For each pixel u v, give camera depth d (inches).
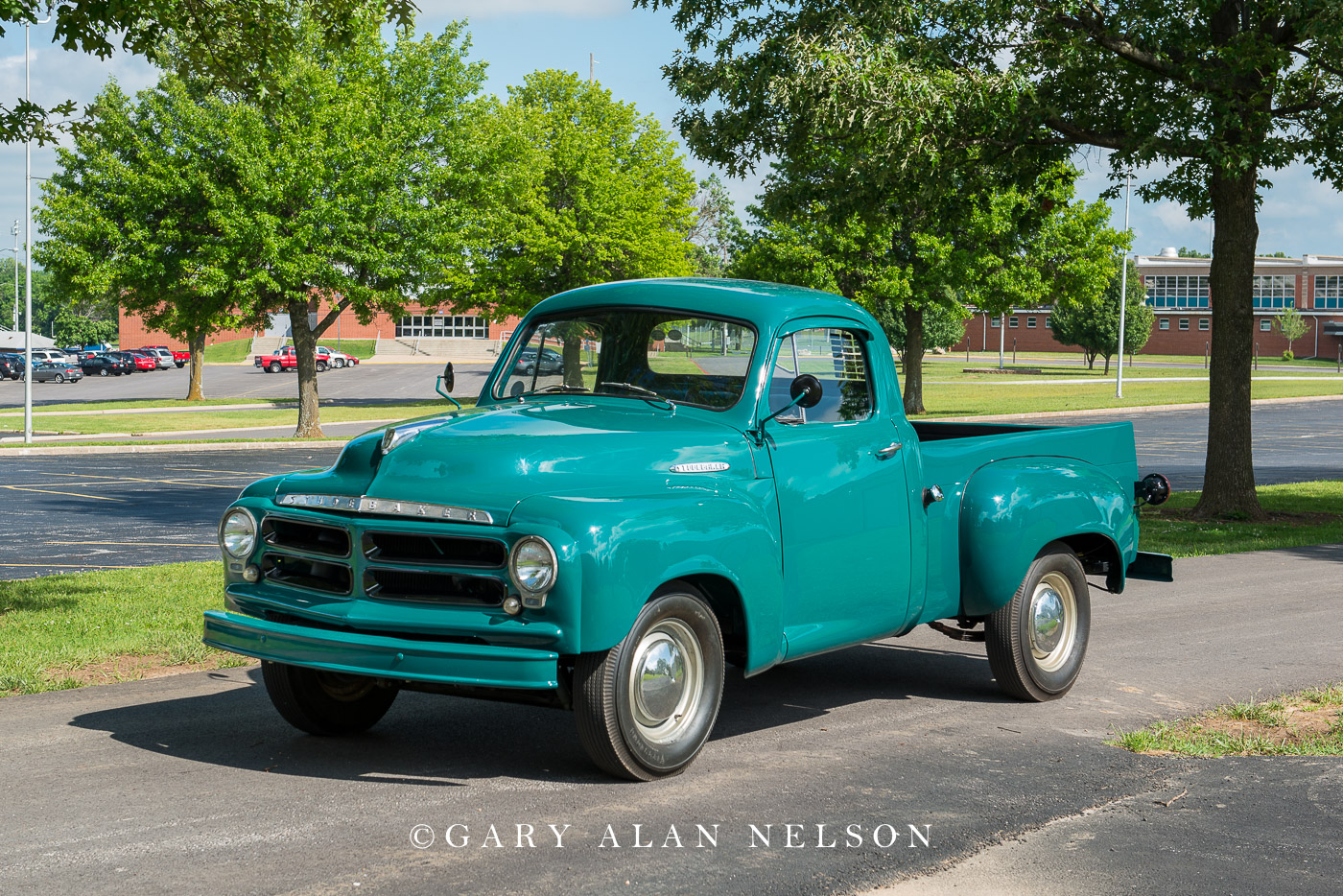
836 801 196.7
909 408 1724.9
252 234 1277.1
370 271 1363.2
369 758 219.8
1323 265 4618.6
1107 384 2659.9
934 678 294.8
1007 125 639.1
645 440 211.0
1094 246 1706.4
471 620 189.5
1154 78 665.6
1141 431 1482.5
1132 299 3560.5
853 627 237.6
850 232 1599.4
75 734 233.8
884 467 243.1
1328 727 247.3
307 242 1299.2
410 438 207.0
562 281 2054.6
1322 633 349.4
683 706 209.3
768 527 215.5
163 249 1333.7
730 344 229.9
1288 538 575.8
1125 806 195.3
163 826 180.5
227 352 4217.5
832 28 587.5
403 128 1357.0
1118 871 167.2
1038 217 741.9
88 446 1219.2
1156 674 297.4
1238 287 679.7
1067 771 214.8
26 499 799.7
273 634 200.5
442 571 191.9
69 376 3061.0
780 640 218.4
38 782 202.4
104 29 388.5
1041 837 180.5
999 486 261.9
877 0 577.9
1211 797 199.8
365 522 197.2
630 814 188.2
